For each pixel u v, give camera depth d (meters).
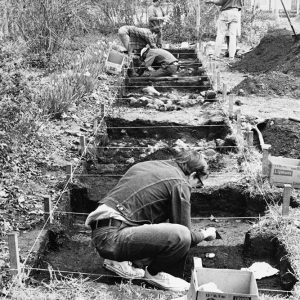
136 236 3.99
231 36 12.89
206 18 17.17
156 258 4.14
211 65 11.44
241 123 7.61
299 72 10.29
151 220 4.16
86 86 9.20
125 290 4.00
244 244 5.06
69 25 12.07
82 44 12.97
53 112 7.88
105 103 8.94
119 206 4.10
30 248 4.52
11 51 6.79
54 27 11.20
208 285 3.57
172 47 14.87
